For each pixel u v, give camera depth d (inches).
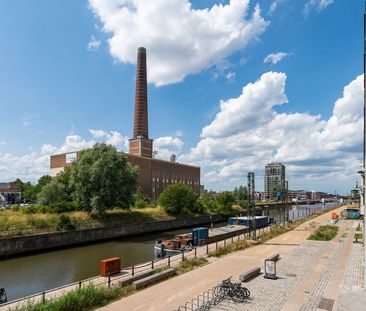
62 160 3828.7
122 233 1974.7
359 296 490.3
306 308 554.6
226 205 3474.4
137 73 5659.5
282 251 1128.8
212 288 661.3
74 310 542.6
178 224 2573.8
